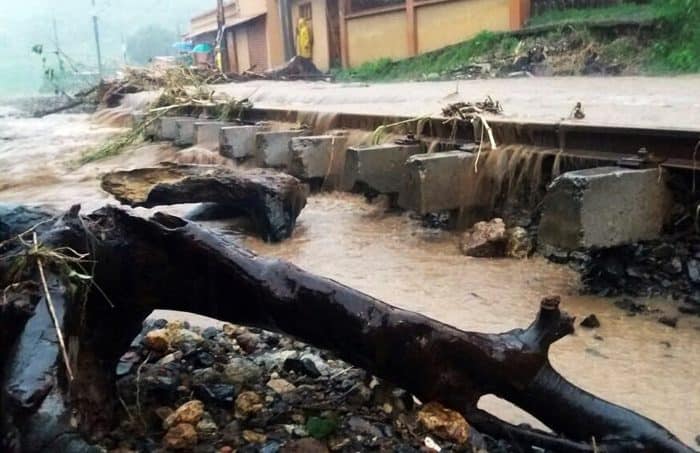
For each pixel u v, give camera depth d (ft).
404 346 12.11
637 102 39.09
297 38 116.06
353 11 102.06
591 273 23.06
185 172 32.01
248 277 12.41
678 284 21.53
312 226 32.35
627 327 19.98
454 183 28.73
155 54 215.31
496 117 32.04
